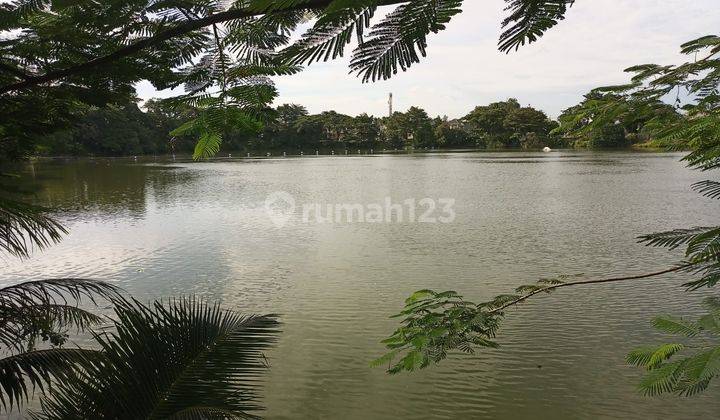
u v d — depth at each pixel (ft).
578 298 26.76
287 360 20.77
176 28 4.78
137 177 113.80
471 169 127.85
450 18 2.92
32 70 7.16
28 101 7.55
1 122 7.41
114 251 40.81
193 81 5.17
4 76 7.40
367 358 20.89
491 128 279.08
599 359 20.25
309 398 17.90
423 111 302.66
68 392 7.25
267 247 41.60
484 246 40.40
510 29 3.47
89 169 140.15
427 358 6.57
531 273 32.78
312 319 25.32
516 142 270.67
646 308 25.22
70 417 6.93
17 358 9.59
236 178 110.52
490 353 20.83
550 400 17.62
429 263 35.47
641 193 71.92
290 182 99.60
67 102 8.01
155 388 7.23
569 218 53.11
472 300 27.68
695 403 17.22
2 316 10.58
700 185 9.01
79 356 9.78
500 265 34.76
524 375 19.16
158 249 41.39
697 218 51.70
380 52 2.95
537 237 43.60
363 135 282.36
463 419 16.74
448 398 17.85
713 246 6.86
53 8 4.92
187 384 7.34
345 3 2.60
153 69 6.15
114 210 63.67
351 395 18.13
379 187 87.35
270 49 5.07
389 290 29.68
